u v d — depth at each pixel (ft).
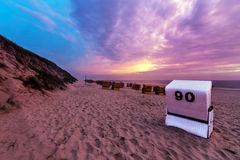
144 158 10.00
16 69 32.68
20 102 21.13
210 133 14.24
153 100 38.55
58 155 9.52
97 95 44.60
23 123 14.56
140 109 26.30
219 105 36.37
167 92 16.37
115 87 71.15
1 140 10.69
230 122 20.36
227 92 85.61
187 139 13.39
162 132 14.83
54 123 15.74
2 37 44.16
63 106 25.17
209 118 13.80
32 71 40.42
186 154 10.85
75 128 14.75
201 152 11.25
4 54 35.63
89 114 20.76
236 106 35.09
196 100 14.01
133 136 13.62
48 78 47.32
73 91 55.06
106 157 9.83
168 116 16.92
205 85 14.11
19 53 45.88
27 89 27.55
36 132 12.75
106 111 23.29
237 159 10.50
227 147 12.25
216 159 10.41
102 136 13.26
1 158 8.70
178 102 15.58
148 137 13.53
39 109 21.31
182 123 15.58
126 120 18.80
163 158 10.14
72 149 10.50
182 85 15.44
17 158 8.84
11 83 24.64
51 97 32.71
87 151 10.41
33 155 9.27
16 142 10.66
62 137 12.33
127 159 9.73
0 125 13.26
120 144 11.85
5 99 18.57
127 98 40.63
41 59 79.41
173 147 11.83
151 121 18.66
